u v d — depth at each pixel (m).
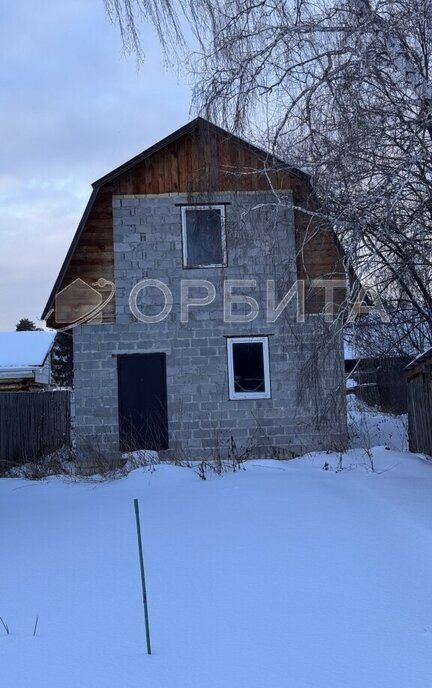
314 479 11.34
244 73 10.99
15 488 12.92
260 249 15.52
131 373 15.54
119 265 15.60
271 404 15.45
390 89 10.62
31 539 8.19
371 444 17.84
